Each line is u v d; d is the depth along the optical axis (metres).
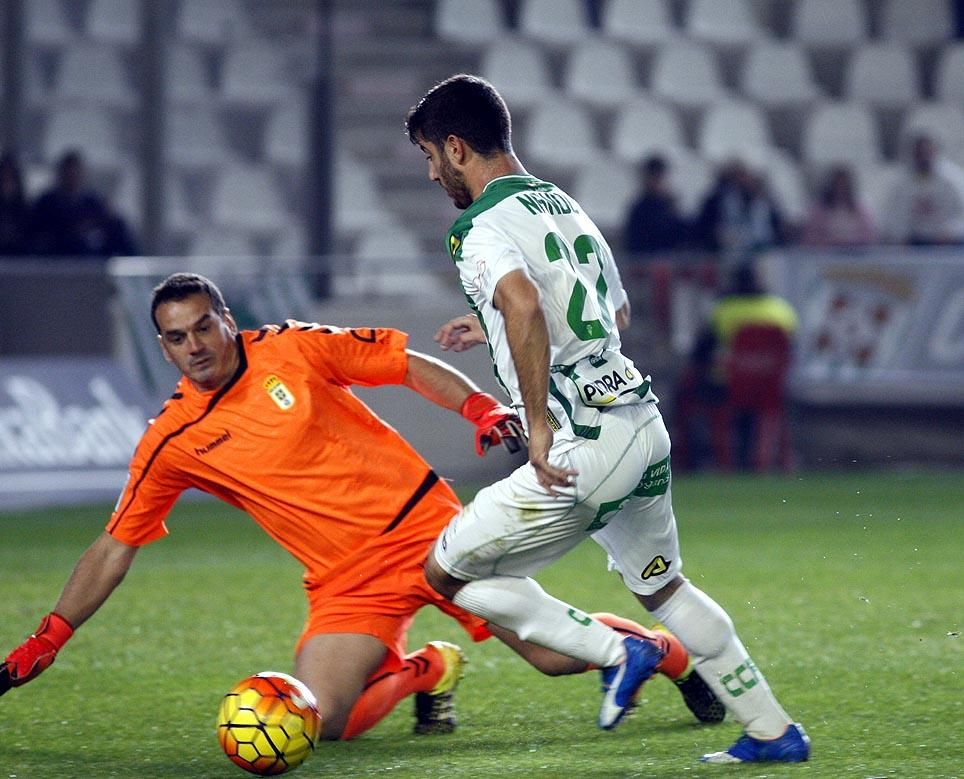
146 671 18.20
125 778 12.84
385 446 14.33
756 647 19.16
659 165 48.78
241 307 39.66
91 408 38.28
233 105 66.12
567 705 15.88
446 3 68.44
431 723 14.57
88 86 65.56
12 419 37.09
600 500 12.17
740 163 49.44
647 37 71.81
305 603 23.47
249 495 14.16
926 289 42.62
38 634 13.98
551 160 65.56
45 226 42.91
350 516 14.01
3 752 13.95
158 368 39.22
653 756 13.30
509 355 12.20
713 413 43.09
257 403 13.94
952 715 14.98
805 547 29.08
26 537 31.89
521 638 12.99
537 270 11.95
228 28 67.94
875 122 69.19
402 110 65.50
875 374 42.97
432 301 41.56
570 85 68.56
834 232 51.50
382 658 14.06
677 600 12.91
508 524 12.30
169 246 62.44
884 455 43.31
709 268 42.66
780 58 70.38
